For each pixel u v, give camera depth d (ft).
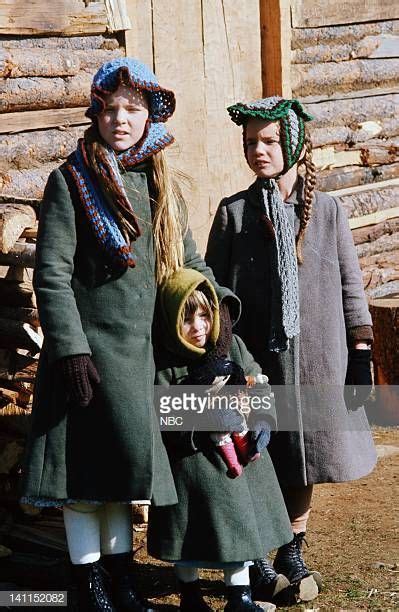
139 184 13.28
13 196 16.70
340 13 25.57
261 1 23.91
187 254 13.89
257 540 13.39
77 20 19.13
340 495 19.19
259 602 14.34
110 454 12.78
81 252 12.98
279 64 23.91
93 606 13.14
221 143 23.36
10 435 16.14
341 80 25.88
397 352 23.89
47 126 18.85
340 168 26.23
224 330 13.51
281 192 14.78
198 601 13.93
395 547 16.71
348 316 14.97
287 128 14.30
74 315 12.62
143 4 21.31
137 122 13.06
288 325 14.26
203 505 13.33
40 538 15.92
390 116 27.35
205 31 22.70
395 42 27.25
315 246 14.74
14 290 15.97
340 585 15.25
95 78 13.07
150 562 16.11
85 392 12.42
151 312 13.14
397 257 27.58
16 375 16.10
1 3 17.78
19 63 18.12
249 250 14.64
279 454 14.65
